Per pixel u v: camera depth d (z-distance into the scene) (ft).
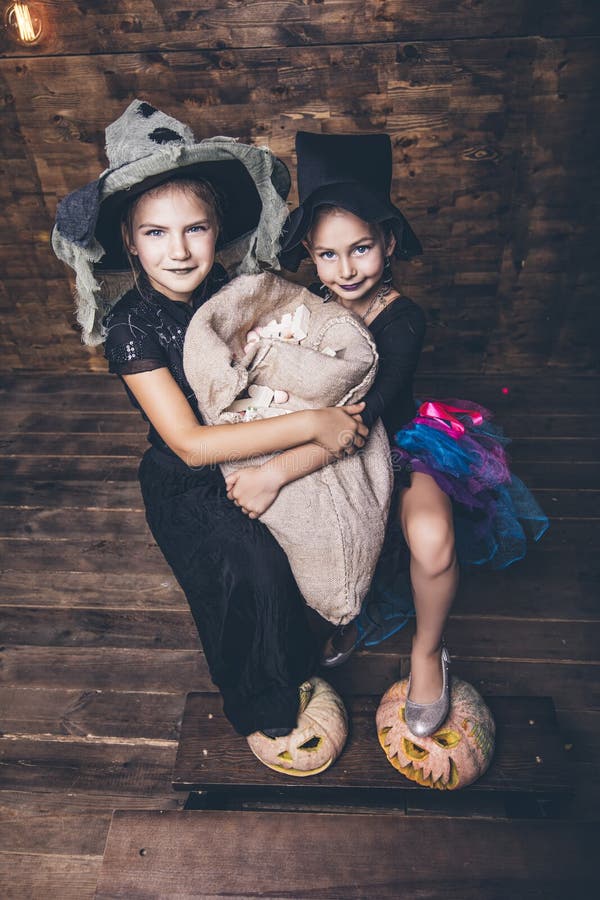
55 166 9.53
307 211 5.11
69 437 9.80
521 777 5.45
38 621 7.48
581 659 6.89
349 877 4.91
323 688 5.74
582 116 8.79
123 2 8.45
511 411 10.00
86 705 6.74
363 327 5.23
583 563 7.79
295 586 5.32
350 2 8.38
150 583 7.79
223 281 5.76
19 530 8.47
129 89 9.04
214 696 6.10
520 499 6.67
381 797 6.13
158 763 6.30
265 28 8.59
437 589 5.14
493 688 6.68
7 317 10.68
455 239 9.76
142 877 4.94
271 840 5.09
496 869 4.92
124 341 5.13
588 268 9.79
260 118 9.22
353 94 8.96
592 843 5.03
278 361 4.99
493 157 9.15
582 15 8.24
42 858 5.74
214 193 5.15
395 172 9.39
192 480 5.54
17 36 8.61
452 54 8.59
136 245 5.07
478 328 10.44
